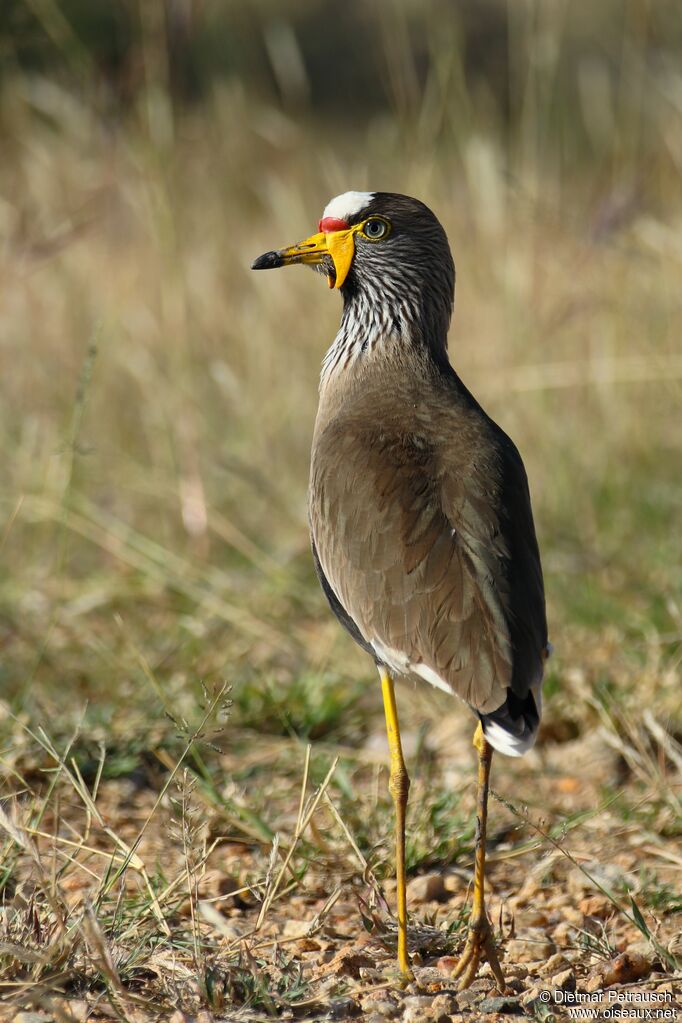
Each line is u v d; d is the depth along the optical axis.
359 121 23.83
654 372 14.38
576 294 15.23
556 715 10.77
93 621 12.78
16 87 16.53
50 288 16.81
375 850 8.59
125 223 16.53
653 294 15.20
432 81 15.99
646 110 15.75
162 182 14.66
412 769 10.23
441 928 7.95
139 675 11.25
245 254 17.98
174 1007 6.73
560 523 13.91
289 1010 6.88
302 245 9.19
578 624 12.05
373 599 7.56
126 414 15.93
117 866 8.47
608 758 10.22
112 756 9.94
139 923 7.40
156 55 14.44
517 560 7.41
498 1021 6.75
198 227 17.86
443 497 7.64
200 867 7.86
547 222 14.87
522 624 7.17
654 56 15.65
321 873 8.53
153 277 16.66
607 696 10.48
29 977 6.80
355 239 8.99
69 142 16.67
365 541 7.70
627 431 14.78
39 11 14.11
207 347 16.56
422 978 7.30
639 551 13.37
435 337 9.06
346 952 7.45
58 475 13.95
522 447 14.62
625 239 15.20
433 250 9.03
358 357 8.99
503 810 9.55
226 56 17.53
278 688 11.16
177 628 12.27
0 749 9.56
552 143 16.62
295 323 16.53
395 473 7.82
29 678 10.48
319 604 13.07
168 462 14.95
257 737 10.62
